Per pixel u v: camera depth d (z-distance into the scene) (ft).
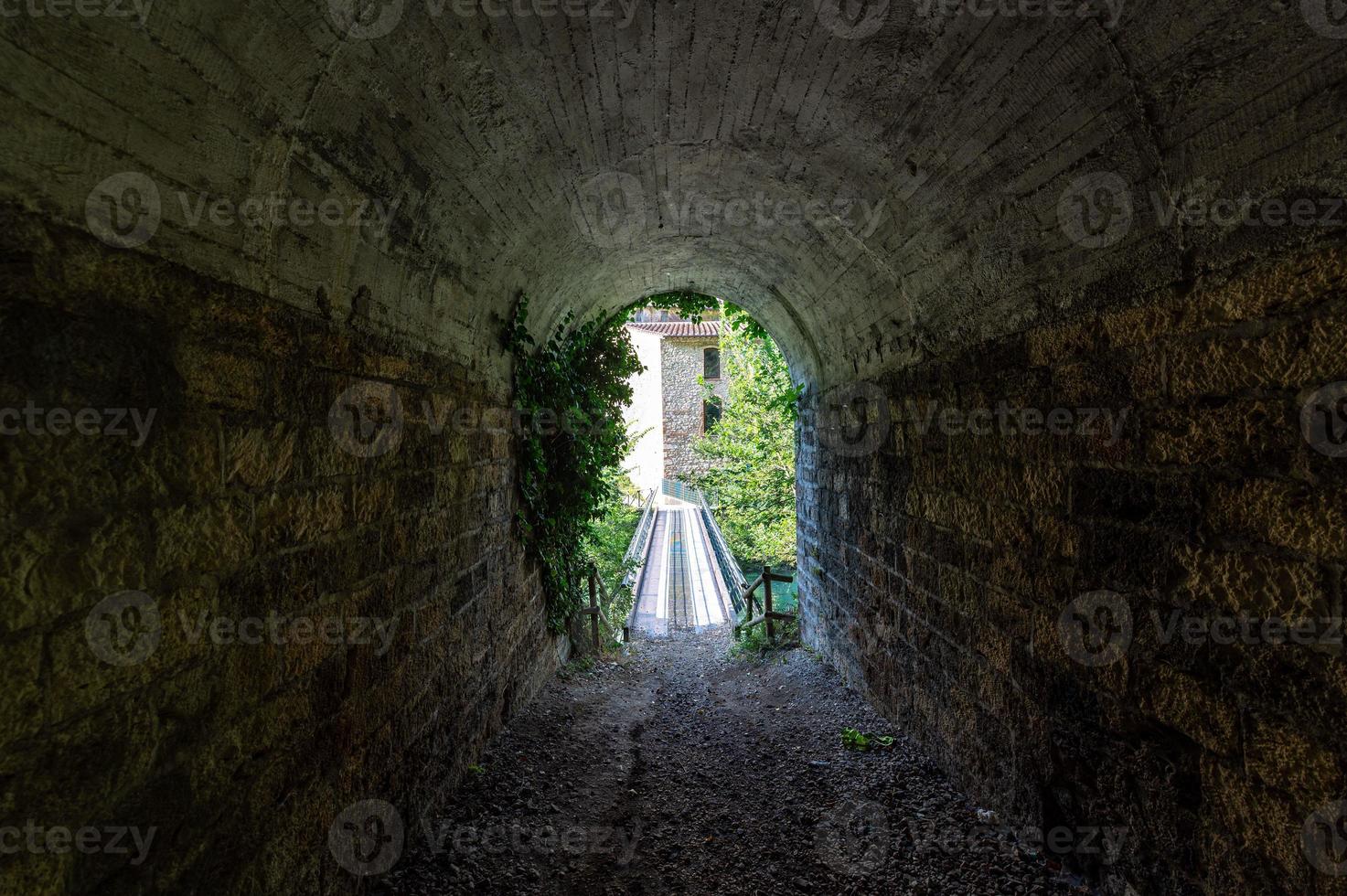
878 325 12.64
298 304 6.15
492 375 12.66
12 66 3.34
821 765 11.73
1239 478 4.98
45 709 3.61
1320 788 4.42
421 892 7.80
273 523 5.71
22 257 3.47
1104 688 6.64
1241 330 4.91
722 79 8.29
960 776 9.89
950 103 7.00
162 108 4.28
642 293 20.85
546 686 16.80
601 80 8.07
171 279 4.54
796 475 22.43
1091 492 6.72
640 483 71.56
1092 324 6.60
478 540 11.57
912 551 11.54
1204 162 4.99
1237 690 5.07
